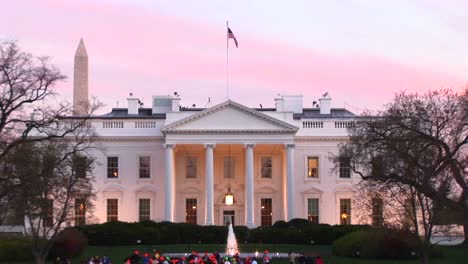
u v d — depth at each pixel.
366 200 88.56
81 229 76.19
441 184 57.53
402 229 59.38
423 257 56.03
